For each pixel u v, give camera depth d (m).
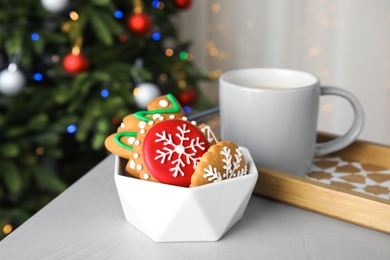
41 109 1.30
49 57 1.37
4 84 1.13
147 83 1.28
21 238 0.50
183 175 0.48
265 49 1.87
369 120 1.79
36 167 1.28
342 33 1.73
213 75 1.74
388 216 0.50
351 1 1.68
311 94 0.57
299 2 1.76
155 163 0.48
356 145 0.64
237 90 0.57
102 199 0.56
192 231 0.49
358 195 0.51
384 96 1.75
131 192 0.48
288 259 0.47
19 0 1.25
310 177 0.60
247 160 0.53
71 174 1.47
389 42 1.68
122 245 0.49
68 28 1.23
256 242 0.49
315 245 0.49
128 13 1.42
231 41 1.91
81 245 0.49
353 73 1.76
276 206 0.55
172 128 0.50
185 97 1.45
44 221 0.52
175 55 1.53
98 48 1.34
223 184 0.47
